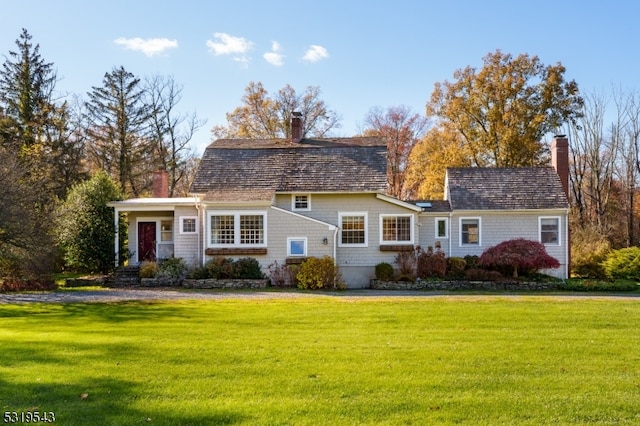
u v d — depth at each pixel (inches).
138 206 994.1
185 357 354.9
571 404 266.5
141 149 1724.9
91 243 1007.6
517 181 1130.7
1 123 1485.0
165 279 921.5
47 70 1622.8
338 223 1018.1
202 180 1066.7
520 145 1578.5
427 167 1750.7
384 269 958.4
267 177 1061.1
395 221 1008.9
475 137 1679.4
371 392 282.5
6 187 782.5
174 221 986.1
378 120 2123.5
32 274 909.2
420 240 1091.9
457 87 1704.0
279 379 303.9
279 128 1937.7
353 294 808.9
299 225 950.4
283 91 1936.5
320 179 1041.5
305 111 1948.8
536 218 1076.5
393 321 529.0
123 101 1718.8
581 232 1381.6
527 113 1622.8
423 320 534.6
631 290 893.2
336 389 286.5
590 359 362.3
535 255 936.9
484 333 461.4
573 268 1129.4
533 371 329.1
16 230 790.5
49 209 877.8
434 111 1756.9
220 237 956.6
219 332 458.3
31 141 1502.2
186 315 567.5
